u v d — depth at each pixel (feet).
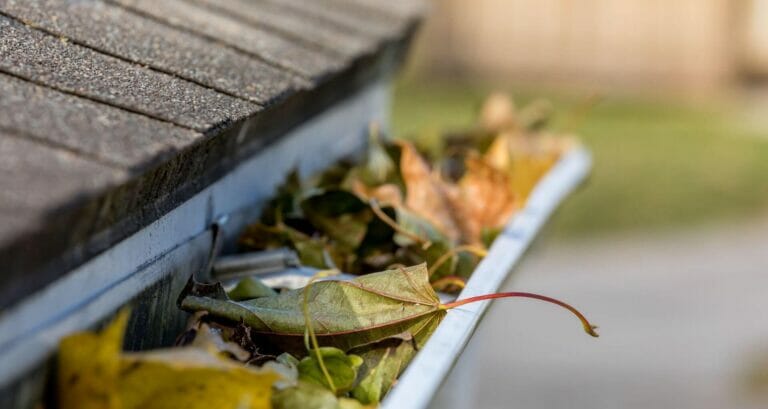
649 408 15.17
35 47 4.17
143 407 3.45
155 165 3.42
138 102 3.93
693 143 29.25
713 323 18.76
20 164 3.09
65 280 3.36
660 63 36.76
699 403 15.47
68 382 3.31
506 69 37.45
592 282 20.40
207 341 3.97
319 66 5.78
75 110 3.62
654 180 25.75
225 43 5.43
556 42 37.06
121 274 3.86
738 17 37.19
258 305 4.35
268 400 3.55
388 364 4.24
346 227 5.60
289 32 6.36
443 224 5.99
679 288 20.31
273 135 5.43
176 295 4.55
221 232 5.05
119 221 3.61
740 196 25.04
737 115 33.60
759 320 18.94
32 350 3.22
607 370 16.60
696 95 36.55
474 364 8.05
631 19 36.58
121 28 4.96
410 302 4.39
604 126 30.55
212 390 3.50
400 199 5.97
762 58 39.09
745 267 21.44
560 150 8.68
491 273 5.04
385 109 8.85
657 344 17.74
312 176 6.62
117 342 3.29
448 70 37.37
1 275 2.83
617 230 22.94
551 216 7.00
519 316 18.76
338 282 4.43
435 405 6.53
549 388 15.78
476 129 8.76
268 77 5.07
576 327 18.35
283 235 5.43
